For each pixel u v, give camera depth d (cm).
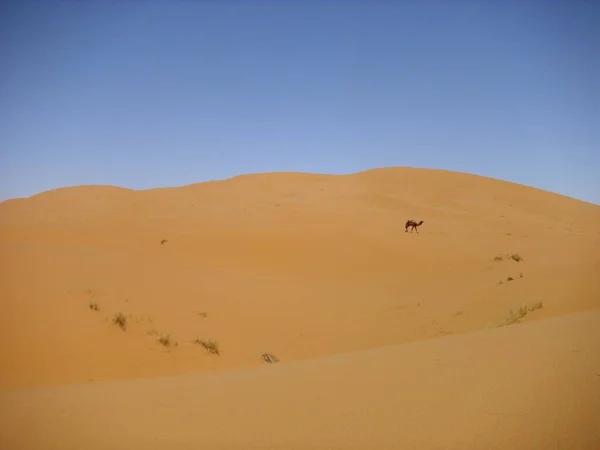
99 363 1647
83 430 734
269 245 4125
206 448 634
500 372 826
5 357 1556
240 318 2303
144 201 7644
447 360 968
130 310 2070
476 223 6856
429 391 777
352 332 2294
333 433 649
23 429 748
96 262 2823
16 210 8125
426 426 638
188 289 2559
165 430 713
